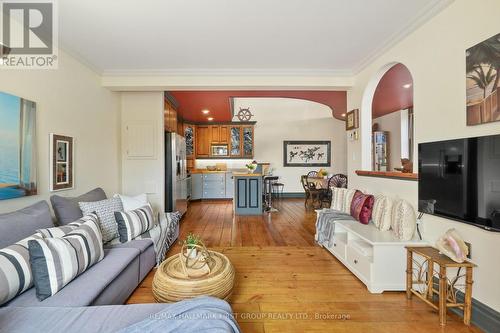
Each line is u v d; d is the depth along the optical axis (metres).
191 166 7.34
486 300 1.68
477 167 1.68
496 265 1.62
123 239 2.42
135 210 2.69
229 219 4.88
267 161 7.91
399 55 2.54
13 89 2.05
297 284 2.30
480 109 1.67
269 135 7.91
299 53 2.90
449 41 1.95
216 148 7.61
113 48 2.73
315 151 7.97
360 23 2.29
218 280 1.65
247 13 2.12
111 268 1.81
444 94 2.00
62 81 2.64
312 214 5.34
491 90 1.60
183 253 1.83
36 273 1.44
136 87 3.52
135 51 2.81
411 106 5.65
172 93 4.32
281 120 7.92
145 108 4.01
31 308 1.28
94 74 3.27
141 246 2.33
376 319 1.80
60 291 1.49
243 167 7.86
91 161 3.19
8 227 1.63
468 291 1.70
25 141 2.12
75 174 2.86
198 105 5.34
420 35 2.25
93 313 1.24
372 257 2.21
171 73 3.40
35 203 2.12
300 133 7.96
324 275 2.48
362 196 2.91
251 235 3.80
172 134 4.32
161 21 2.22
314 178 6.38
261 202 5.32
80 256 1.68
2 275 1.32
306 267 2.66
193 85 3.46
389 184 2.73
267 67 3.31
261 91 4.16
